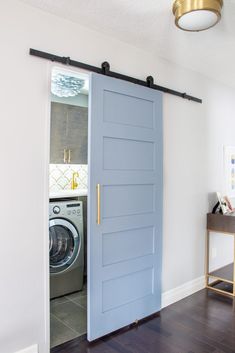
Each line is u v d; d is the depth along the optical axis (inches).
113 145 90.8
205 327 95.0
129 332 92.2
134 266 97.4
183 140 118.2
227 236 145.3
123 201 93.9
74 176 150.5
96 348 83.4
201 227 127.6
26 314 75.4
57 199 121.3
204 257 129.6
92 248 86.0
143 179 99.3
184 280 119.3
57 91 127.3
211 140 132.5
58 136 140.2
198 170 125.6
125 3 73.3
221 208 128.0
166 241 111.6
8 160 72.1
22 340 74.8
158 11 77.0
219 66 117.0
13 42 72.4
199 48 99.5
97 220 86.9
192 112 122.2
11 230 72.8
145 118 99.6
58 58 79.1
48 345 79.4
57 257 116.6
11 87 72.2
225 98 140.3
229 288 127.0
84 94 149.9
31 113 75.6
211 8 67.7
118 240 93.0
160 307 106.4
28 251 75.5
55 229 114.6
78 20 82.2
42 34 77.2
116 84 90.6
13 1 72.3
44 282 78.5
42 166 77.8
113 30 88.0
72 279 120.9
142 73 101.7
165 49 101.0
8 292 72.4
